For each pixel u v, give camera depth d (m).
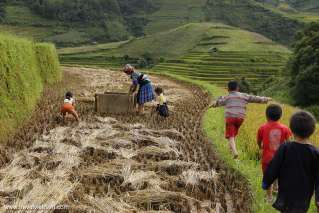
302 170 5.56
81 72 34.84
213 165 9.82
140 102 15.05
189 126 14.05
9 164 9.24
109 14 166.25
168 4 190.12
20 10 145.00
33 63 18.89
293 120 5.66
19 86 14.25
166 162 9.41
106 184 8.25
